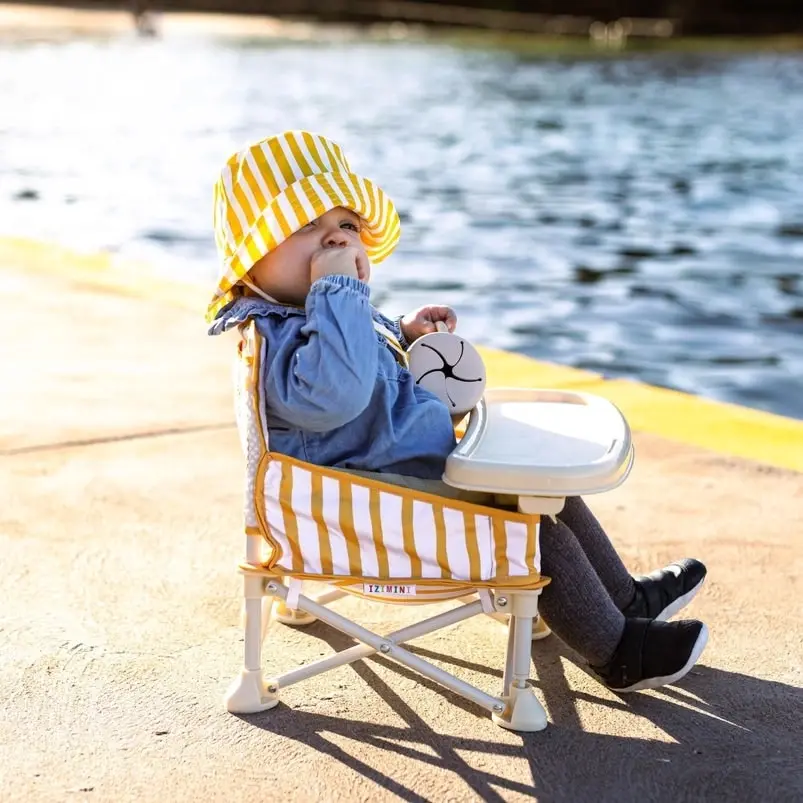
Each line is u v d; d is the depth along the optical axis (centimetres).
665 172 1589
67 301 700
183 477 423
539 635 314
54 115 2133
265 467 254
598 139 1934
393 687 287
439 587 259
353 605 331
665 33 4694
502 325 804
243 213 266
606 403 294
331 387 246
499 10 5106
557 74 3086
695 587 304
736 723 274
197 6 5350
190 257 998
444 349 289
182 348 602
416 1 5222
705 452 456
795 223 1221
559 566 270
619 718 275
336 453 261
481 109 2330
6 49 3506
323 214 258
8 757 256
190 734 265
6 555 357
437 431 267
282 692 284
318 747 261
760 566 357
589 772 253
